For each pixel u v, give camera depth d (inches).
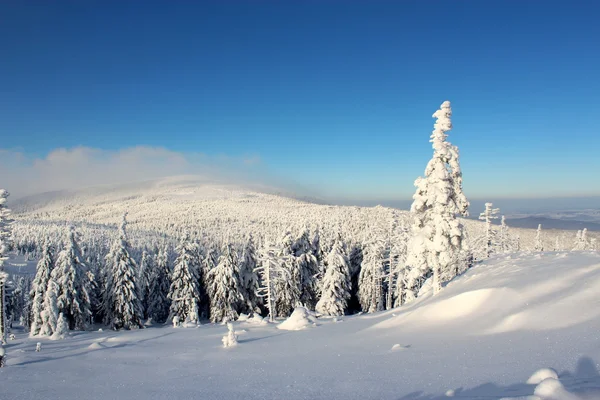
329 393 383.9
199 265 2075.5
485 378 344.5
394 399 333.1
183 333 1210.6
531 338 465.1
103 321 2000.5
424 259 955.3
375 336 716.0
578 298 535.2
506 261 952.3
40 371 743.7
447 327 642.2
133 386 536.4
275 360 619.8
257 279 1946.4
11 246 1088.2
